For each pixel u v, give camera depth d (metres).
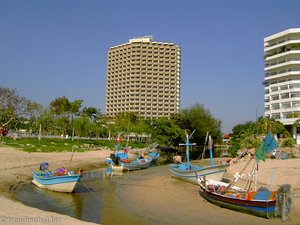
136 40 166.00
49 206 21.38
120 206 21.86
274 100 93.69
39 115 78.50
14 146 55.03
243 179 31.62
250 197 19.62
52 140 74.06
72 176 25.62
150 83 162.25
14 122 79.19
